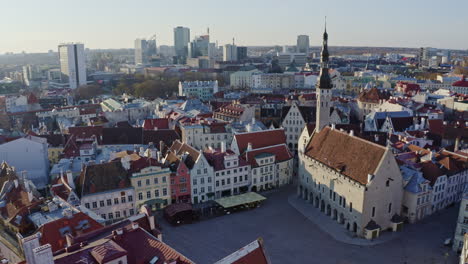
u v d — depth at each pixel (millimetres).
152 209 112750
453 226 102125
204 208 115250
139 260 53781
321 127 128250
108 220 104938
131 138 162500
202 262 86500
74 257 51312
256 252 53406
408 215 104062
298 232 100375
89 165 106062
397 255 88562
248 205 115000
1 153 126812
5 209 85625
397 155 118938
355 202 96750
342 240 95625
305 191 121312
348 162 102500
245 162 125188
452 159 118875
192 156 121375
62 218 72750
